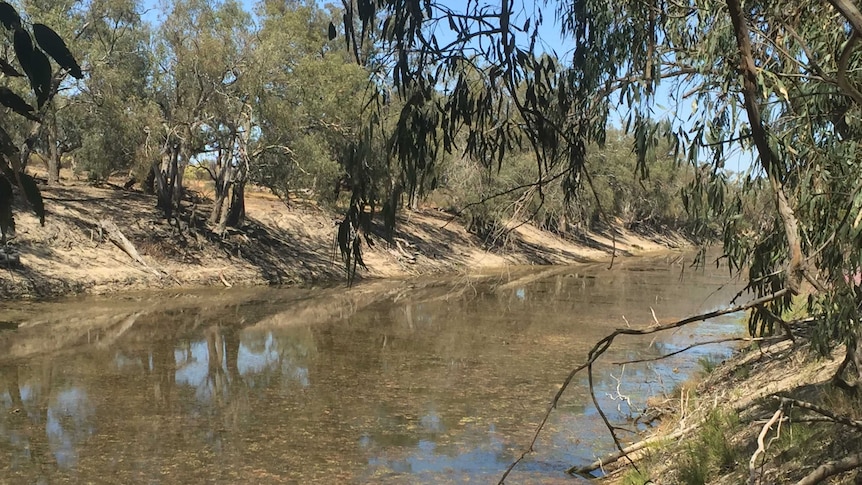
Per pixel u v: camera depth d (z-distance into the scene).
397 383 11.62
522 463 7.69
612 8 3.90
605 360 13.49
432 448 8.25
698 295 25.19
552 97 3.08
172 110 25.25
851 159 3.65
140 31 24.34
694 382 10.23
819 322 4.41
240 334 16.25
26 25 1.33
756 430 6.12
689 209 4.53
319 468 7.61
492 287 27.58
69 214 24.59
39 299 19.56
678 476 6.04
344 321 18.62
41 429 8.88
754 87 2.80
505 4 2.21
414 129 2.58
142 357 13.45
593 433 8.72
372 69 2.73
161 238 25.92
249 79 23.95
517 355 14.14
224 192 27.47
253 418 9.51
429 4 2.29
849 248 3.51
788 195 4.09
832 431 4.83
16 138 19.77
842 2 2.18
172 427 9.05
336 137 26.38
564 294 25.55
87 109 23.42
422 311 20.81
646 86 3.55
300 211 34.22
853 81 3.72
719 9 3.87
